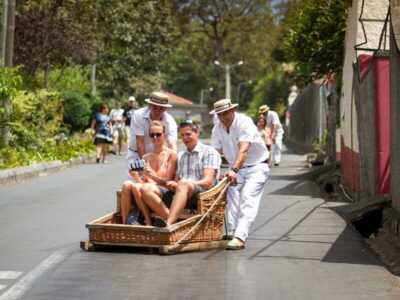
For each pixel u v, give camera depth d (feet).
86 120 245.45
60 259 59.62
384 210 73.20
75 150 173.99
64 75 272.51
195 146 65.05
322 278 53.88
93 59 225.15
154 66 329.31
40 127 171.32
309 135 242.78
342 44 129.49
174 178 65.72
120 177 134.21
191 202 64.34
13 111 152.25
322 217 83.51
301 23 133.18
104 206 91.81
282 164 178.29
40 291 49.85
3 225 76.74
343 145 111.55
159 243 61.11
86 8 205.05
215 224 64.59
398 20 65.26
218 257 60.80
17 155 142.31
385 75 83.05
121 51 307.58
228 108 65.00
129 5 227.61
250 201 65.36
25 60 197.47
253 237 70.64
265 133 149.48
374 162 84.23
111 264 57.77
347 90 108.27
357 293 49.70
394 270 56.29
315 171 131.95
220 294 49.08
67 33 201.16
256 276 54.24
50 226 76.02
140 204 63.26
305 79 147.02
